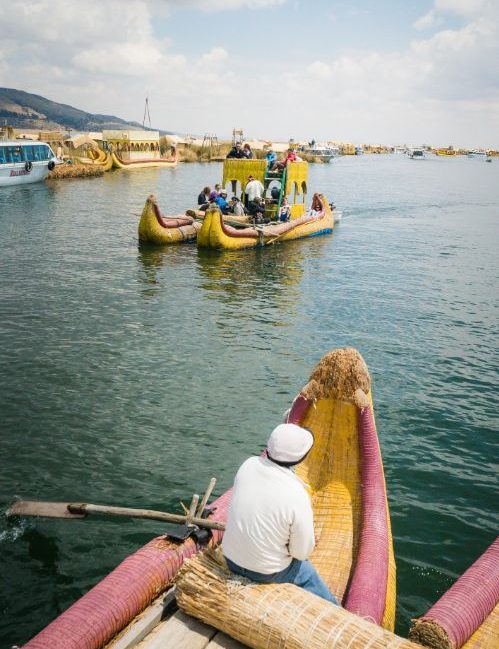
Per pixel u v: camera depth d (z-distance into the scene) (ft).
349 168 323.57
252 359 37.32
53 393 31.32
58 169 165.89
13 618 16.92
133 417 29.04
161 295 51.98
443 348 40.50
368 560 15.56
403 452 26.76
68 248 71.51
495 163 530.68
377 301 52.54
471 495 23.80
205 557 12.55
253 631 11.35
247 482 11.53
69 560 19.25
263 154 318.86
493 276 64.18
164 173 214.48
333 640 10.81
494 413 30.89
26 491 22.85
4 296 49.55
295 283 58.70
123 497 22.76
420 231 97.86
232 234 72.54
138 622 12.80
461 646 13.47
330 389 18.39
